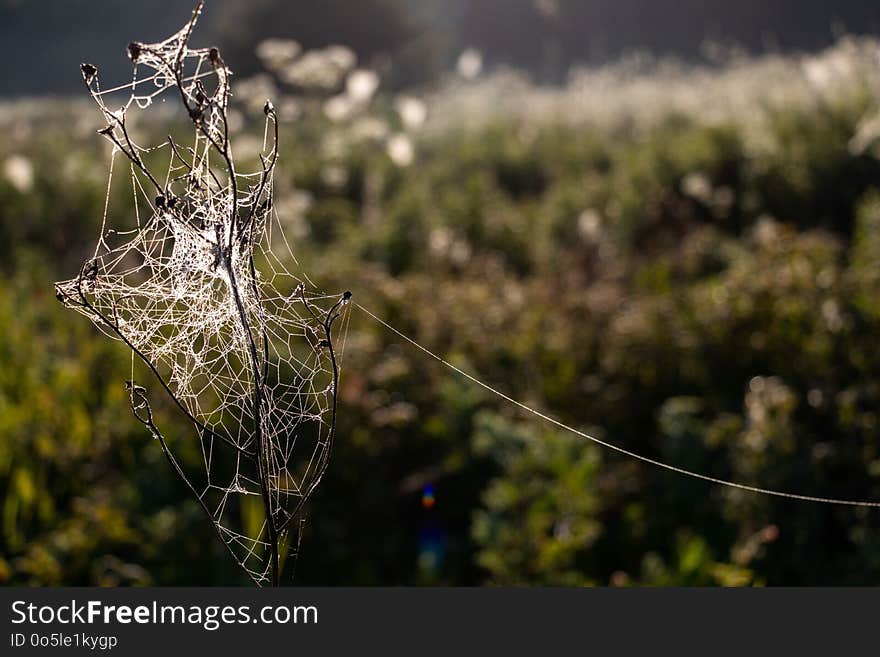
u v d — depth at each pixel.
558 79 18.09
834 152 6.62
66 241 7.08
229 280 1.21
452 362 3.75
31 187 7.86
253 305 1.32
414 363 3.82
